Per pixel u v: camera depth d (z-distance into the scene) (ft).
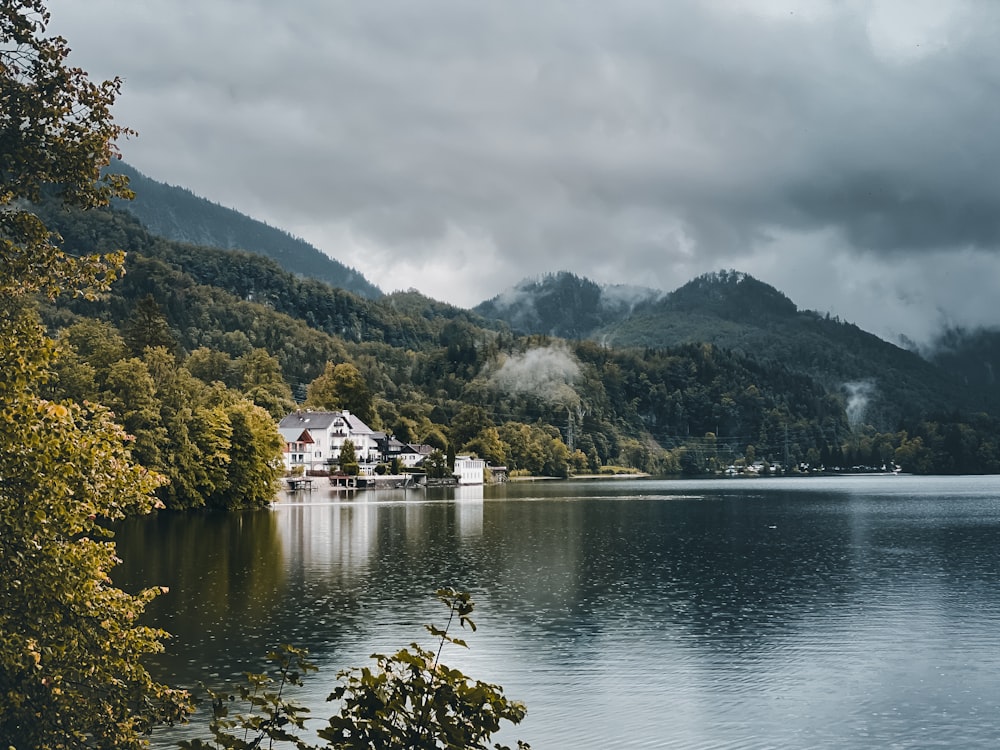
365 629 151.74
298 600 177.27
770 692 118.93
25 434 68.03
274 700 49.80
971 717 109.09
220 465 410.72
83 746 69.10
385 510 439.63
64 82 70.59
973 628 155.84
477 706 44.29
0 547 67.46
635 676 125.80
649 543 290.97
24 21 69.36
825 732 103.86
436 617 161.38
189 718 106.63
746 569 228.22
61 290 73.82
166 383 406.82
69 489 70.13
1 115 69.31
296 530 322.34
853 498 615.57
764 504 533.96
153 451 371.56
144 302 570.46
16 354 69.92
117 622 73.00
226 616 161.48
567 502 540.11
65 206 72.84
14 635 64.34
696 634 150.92
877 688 120.26
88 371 369.50
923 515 432.25
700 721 107.45
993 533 330.54
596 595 187.62
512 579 208.64
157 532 310.86
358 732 43.37
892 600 182.29
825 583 204.85
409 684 44.73
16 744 65.67
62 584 68.13
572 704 113.91
